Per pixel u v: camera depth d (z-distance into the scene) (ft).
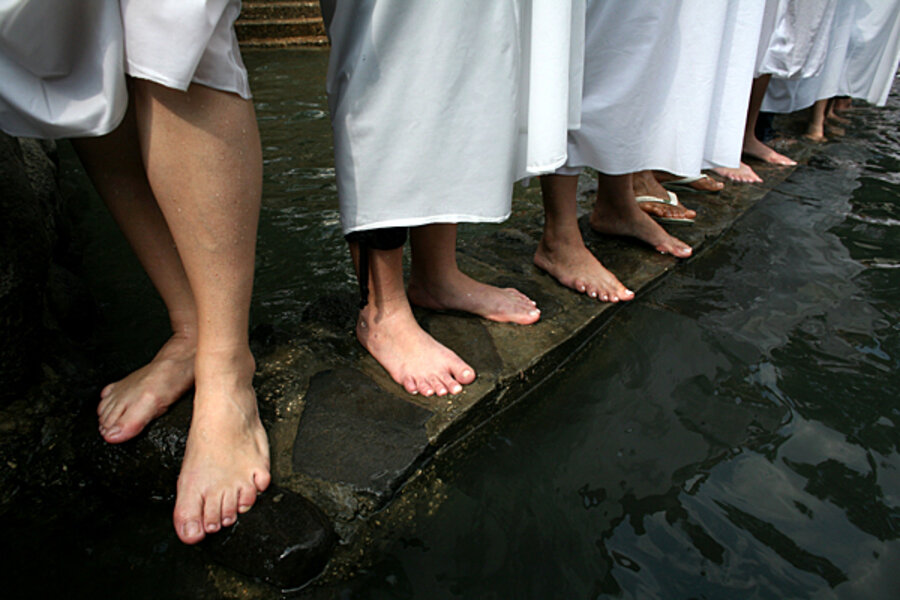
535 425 4.88
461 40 3.86
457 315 5.92
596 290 6.30
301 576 3.53
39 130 3.28
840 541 3.82
